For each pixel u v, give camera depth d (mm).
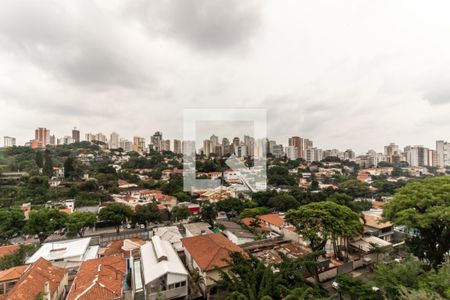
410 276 11023
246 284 9992
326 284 17172
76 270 20891
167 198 49844
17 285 15023
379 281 12195
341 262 21188
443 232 14945
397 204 15781
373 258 21344
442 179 16562
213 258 16750
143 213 36438
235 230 29047
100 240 30750
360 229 20406
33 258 21266
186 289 15719
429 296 8102
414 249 15914
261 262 11695
